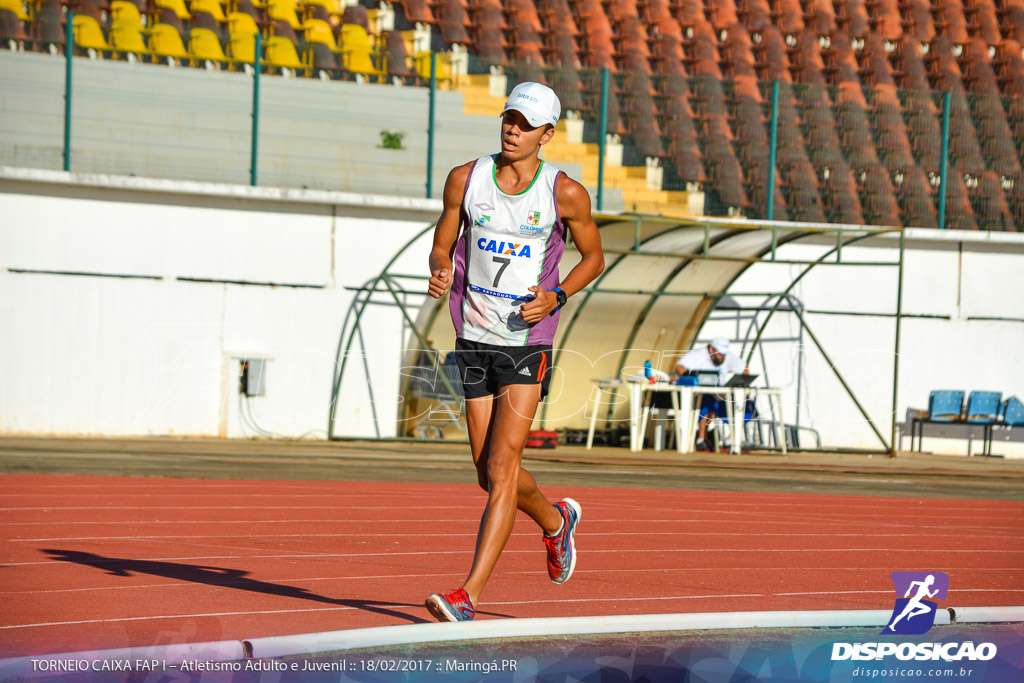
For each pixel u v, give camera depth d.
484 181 11.68
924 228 51.22
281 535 18.69
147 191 39.97
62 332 39.34
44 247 39.19
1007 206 51.69
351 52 55.16
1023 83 68.12
